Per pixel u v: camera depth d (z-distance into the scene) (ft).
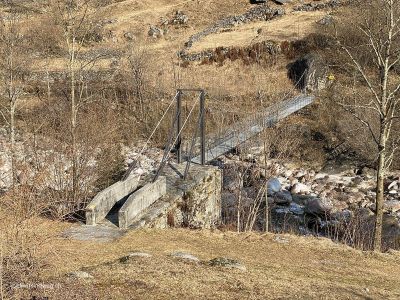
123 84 96.99
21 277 19.67
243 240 34.45
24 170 30.09
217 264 26.14
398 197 59.77
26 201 25.07
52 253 24.82
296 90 93.76
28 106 82.74
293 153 73.77
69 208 35.19
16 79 85.35
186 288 21.56
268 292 22.08
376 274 28.78
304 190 61.93
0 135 69.10
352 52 88.38
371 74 85.20
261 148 66.69
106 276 22.49
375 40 49.08
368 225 49.11
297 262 29.96
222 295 21.11
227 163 65.82
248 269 26.45
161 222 38.83
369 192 61.82
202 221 46.52
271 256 30.91
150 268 24.29
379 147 38.68
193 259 26.99
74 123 44.86
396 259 32.76
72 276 21.71
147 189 38.73
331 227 50.31
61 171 41.63
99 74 95.04
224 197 56.13
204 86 96.48
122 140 79.05
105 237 32.04
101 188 46.80
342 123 76.69
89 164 50.03
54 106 76.02
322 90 88.79
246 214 51.67
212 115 83.10
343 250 33.60
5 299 17.94
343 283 25.80
